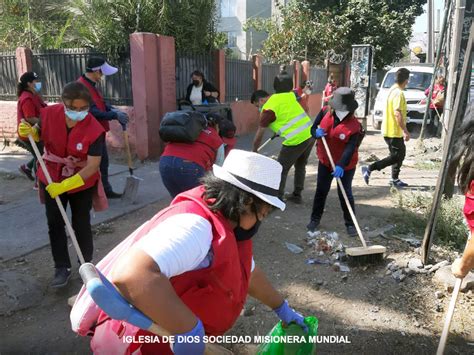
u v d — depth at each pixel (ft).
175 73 29.30
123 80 27.73
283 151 18.42
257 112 43.01
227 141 14.64
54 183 10.62
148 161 27.48
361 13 73.61
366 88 47.34
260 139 18.62
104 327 5.72
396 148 22.53
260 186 5.31
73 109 10.83
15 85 32.63
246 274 5.93
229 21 89.97
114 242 15.74
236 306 5.80
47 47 36.94
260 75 42.73
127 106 27.66
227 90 37.55
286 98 18.19
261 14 89.66
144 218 18.15
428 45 64.34
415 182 24.22
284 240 15.75
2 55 32.42
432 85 33.83
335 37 67.92
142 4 28.07
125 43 27.45
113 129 28.12
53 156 11.49
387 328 10.82
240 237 5.69
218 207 5.33
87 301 5.73
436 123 41.63
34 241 15.58
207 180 5.60
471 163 7.44
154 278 4.70
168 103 28.30
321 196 16.22
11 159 28.19
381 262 13.87
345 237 16.01
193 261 5.02
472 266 7.86
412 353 9.98
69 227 10.24
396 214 17.90
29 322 11.08
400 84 22.17
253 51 89.04
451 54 26.58
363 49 46.55
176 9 29.53
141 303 4.70
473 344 10.29
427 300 11.98
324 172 15.90
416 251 14.62
